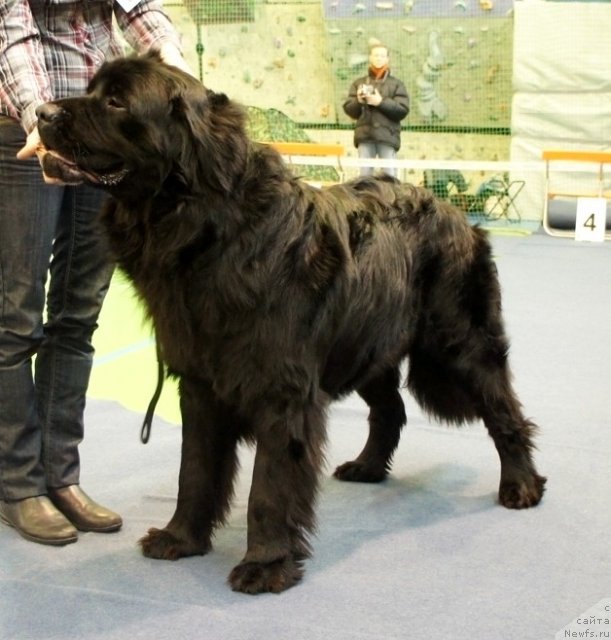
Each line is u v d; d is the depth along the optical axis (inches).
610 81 503.5
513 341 265.0
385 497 154.7
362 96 466.9
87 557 130.3
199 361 120.0
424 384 157.8
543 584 121.6
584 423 191.6
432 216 147.1
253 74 590.6
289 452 120.1
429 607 115.0
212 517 132.2
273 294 115.8
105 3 132.3
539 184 526.9
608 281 360.8
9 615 112.9
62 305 138.1
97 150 109.7
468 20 538.0
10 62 119.9
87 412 197.0
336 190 136.1
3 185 125.2
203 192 111.0
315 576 124.0
